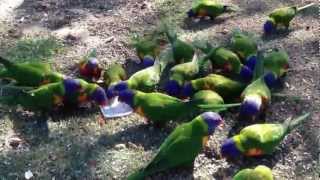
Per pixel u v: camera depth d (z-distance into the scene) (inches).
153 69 74.2
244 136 65.0
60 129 71.0
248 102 69.1
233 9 88.8
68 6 92.4
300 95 74.9
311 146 68.6
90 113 73.0
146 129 70.9
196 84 72.1
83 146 68.9
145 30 87.0
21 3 93.3
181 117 69.6
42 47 83.8
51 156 67.8
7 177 65.6
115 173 66.1
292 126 66.8
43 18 89.8
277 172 65.8
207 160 67.1
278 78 76.2
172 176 65.2
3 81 76.9
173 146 63.3
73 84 70.8
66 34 86.4
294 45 83.2
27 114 72.9
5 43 84.8
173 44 78.5
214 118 64.0
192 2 92.9
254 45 78.4
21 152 68.4
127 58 82.0
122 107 73.0
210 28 87.4
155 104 68.7
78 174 66.0
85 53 82.9
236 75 75.9
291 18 84.7
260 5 92.0
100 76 77.4
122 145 69.0
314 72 78.4
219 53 75.7
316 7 90.8
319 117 71.9
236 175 60.5
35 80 73.8
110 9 91.6
